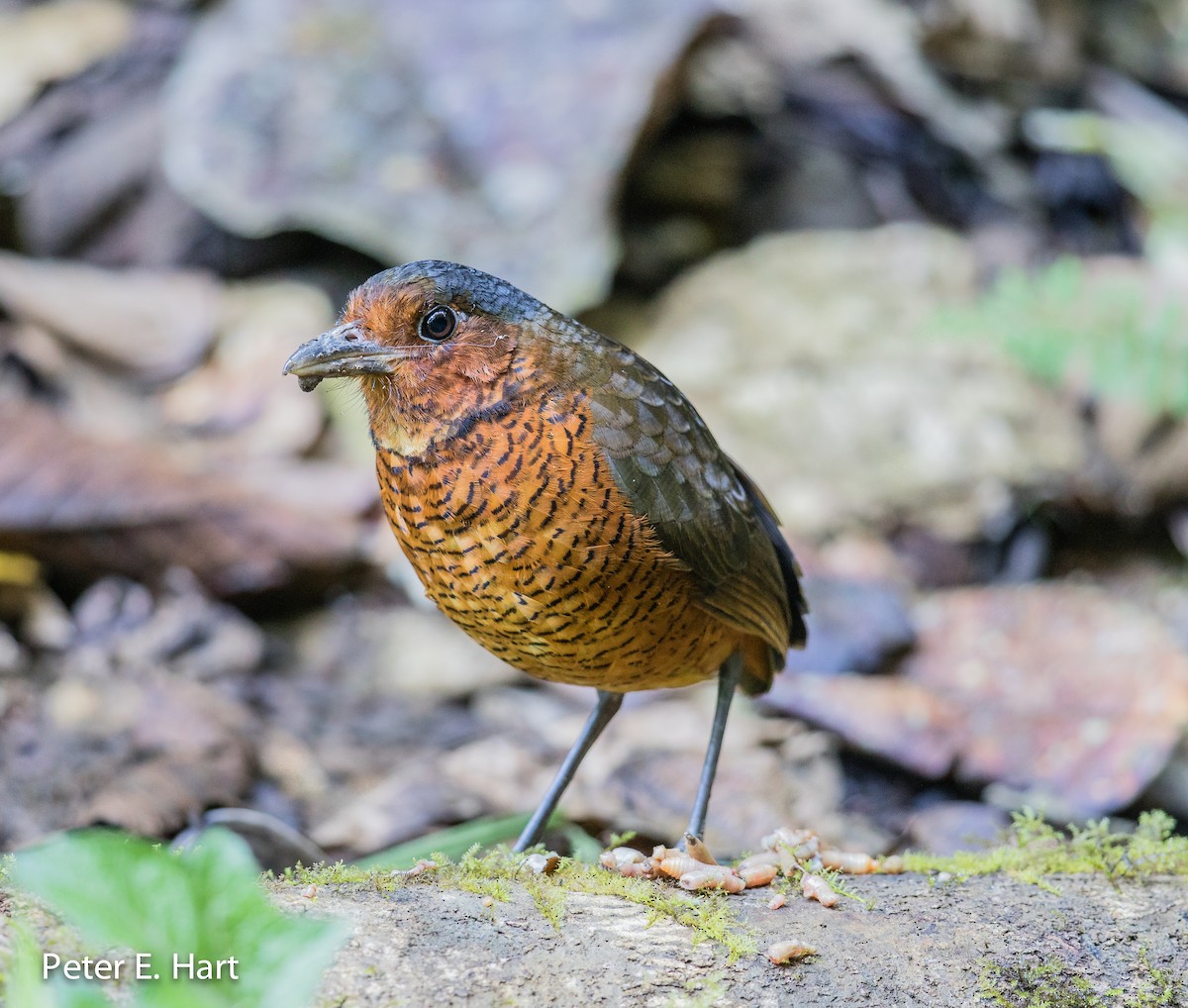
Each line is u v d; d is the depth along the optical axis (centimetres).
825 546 1254
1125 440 1312
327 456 1291
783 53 1606
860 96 1587
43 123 1500
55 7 1614
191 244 1439
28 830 891
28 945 425
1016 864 670
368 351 604
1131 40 1725
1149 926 607
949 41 1595
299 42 1498
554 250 1376
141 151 1465
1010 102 1595
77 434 1183
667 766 1027
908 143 1555
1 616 1115
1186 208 1456
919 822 980
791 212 1504
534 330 615
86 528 1119
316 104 1465
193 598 1157
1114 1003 559
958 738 1027
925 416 1313
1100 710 1037
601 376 620
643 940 541
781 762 1046
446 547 609
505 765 1034
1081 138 1491
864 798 1023
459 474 598
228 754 988
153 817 890
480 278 618
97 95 1526
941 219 1508
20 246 1429
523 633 623
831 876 630
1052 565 1302
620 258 1439
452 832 784
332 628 1188
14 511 1104
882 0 1620
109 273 1427
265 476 1224
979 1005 540
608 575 604
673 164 1515
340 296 1421
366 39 1501
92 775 944
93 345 1334
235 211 1416
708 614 650
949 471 1286
